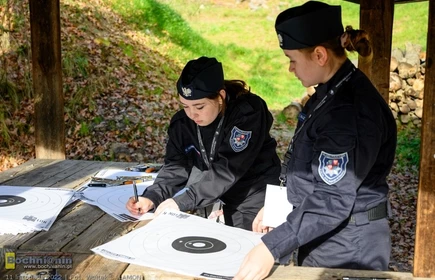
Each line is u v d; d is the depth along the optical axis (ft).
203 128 8.50
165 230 6.94
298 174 6.32
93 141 24.90
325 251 6.49
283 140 27.99
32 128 24.85
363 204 6.21
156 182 8.64
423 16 38.27
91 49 29.58
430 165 6.05
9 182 9.70
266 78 35.78
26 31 27.30
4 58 25.99
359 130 5.69
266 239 5.49
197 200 7.92
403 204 22.84
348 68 6.21
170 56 34.14
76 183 9.68
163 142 25.58
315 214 5.55
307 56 6.10
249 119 8.19
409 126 27.99
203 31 39.09
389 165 6.32
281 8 42.34
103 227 7.27
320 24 6.00
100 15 33.47
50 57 12.78
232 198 9.32
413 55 29.14
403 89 28.32
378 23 13.69
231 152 8.08
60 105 13.03
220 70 8.04
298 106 30.76
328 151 5.67
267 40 39.01
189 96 7.82
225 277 5.61
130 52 31.40
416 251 6.15
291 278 5.75
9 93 25.21
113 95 27.55
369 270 6.20
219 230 6.99
